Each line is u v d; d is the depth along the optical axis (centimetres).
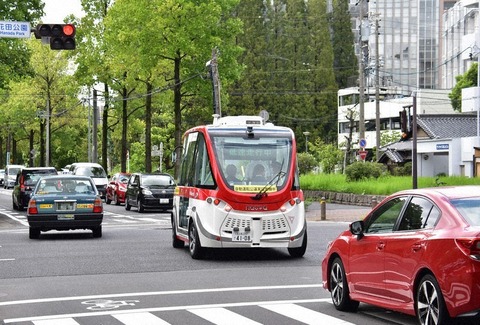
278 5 15300
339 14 17000
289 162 2894
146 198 6069
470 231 1336
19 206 6488
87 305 1894
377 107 9194
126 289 2153
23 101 11719
